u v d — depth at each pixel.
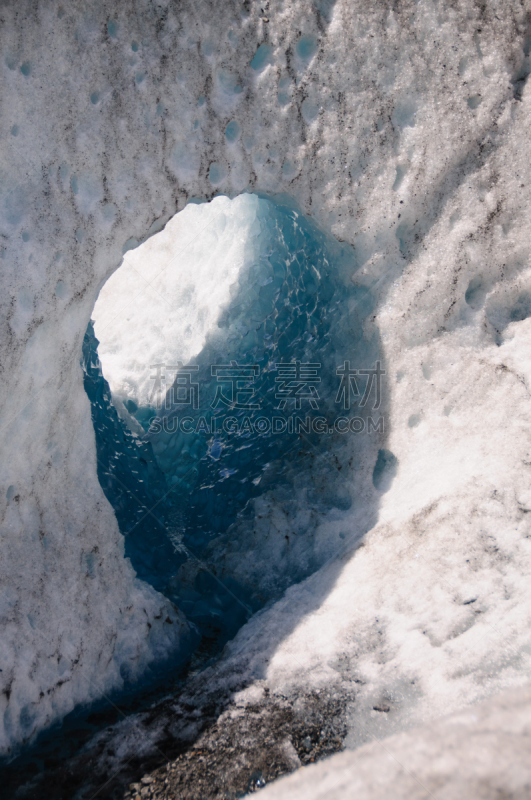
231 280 4.61
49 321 1.92
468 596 1.92
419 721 1.59
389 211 2.42
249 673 2.02
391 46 2.26
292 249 3.69
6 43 1.73
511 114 2.31
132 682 2.14
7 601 1.84
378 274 2.51
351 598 2.16
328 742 1.63
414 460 2.43
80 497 2.15
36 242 1.86
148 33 2.03
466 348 2.41
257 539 2.78
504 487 2.11
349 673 1.87
